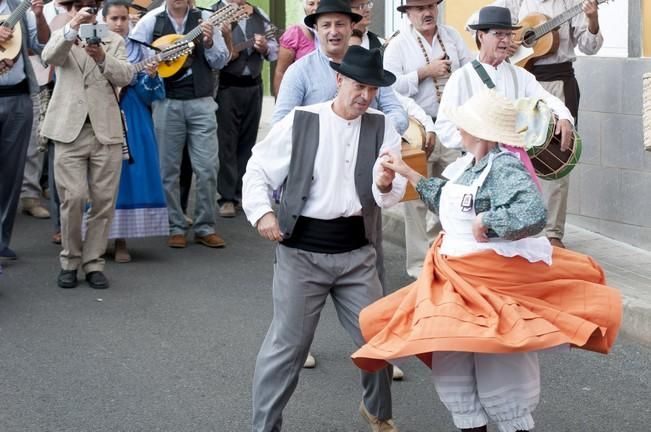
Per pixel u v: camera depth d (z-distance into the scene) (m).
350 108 5.27
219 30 9.53
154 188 9.30
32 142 10.66
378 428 5.71
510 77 7.10
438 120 7.05
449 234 4.96
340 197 5.32
